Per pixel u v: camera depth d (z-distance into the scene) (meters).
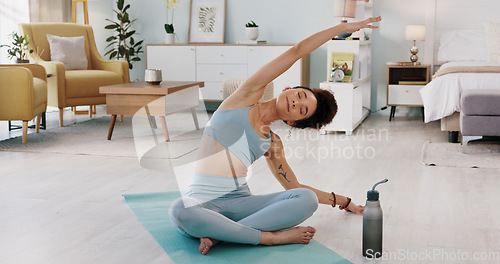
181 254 1.98
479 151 3.92
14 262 1.93
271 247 2.04
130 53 6.45
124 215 2.45
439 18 5.73
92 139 4.42
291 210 2.06
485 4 5.58
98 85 5.29
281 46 5.92
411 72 5.80
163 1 6.64
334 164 3.54
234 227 1.98
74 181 3.08
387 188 2.93
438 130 4.92
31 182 3.06
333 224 2.32
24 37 5.12
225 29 6.46
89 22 6.79
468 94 3.81
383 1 5.88
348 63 4.91
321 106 2.03
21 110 4.18
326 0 6.07
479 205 2.60
